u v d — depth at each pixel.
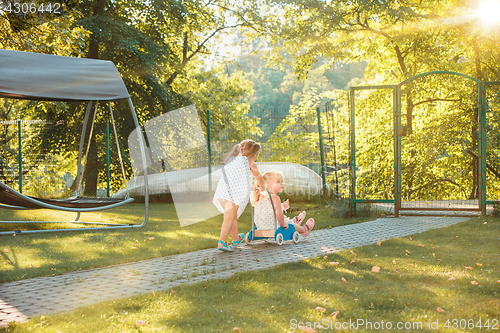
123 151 14.58
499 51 14.64
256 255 4.43
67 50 11.43
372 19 17.42
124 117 15.36
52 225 6.65
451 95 16.03
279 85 49.97
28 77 5.60
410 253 4.29
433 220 7.05
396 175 7.68
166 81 18.69
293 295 2.85
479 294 2.84
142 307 2.65
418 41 15.38
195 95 21.09
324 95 20.39
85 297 2.95
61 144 15.30
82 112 15.02
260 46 21.16
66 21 11.48
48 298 2.93
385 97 15.79
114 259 4.21
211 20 19.72
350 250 4.48
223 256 4.39
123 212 8.95
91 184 14.36
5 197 5.64
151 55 15.27
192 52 21.97
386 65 19.52
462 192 12.59
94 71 6.22
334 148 10.05
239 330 2.21
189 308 2.60
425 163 13.05
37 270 3.74
